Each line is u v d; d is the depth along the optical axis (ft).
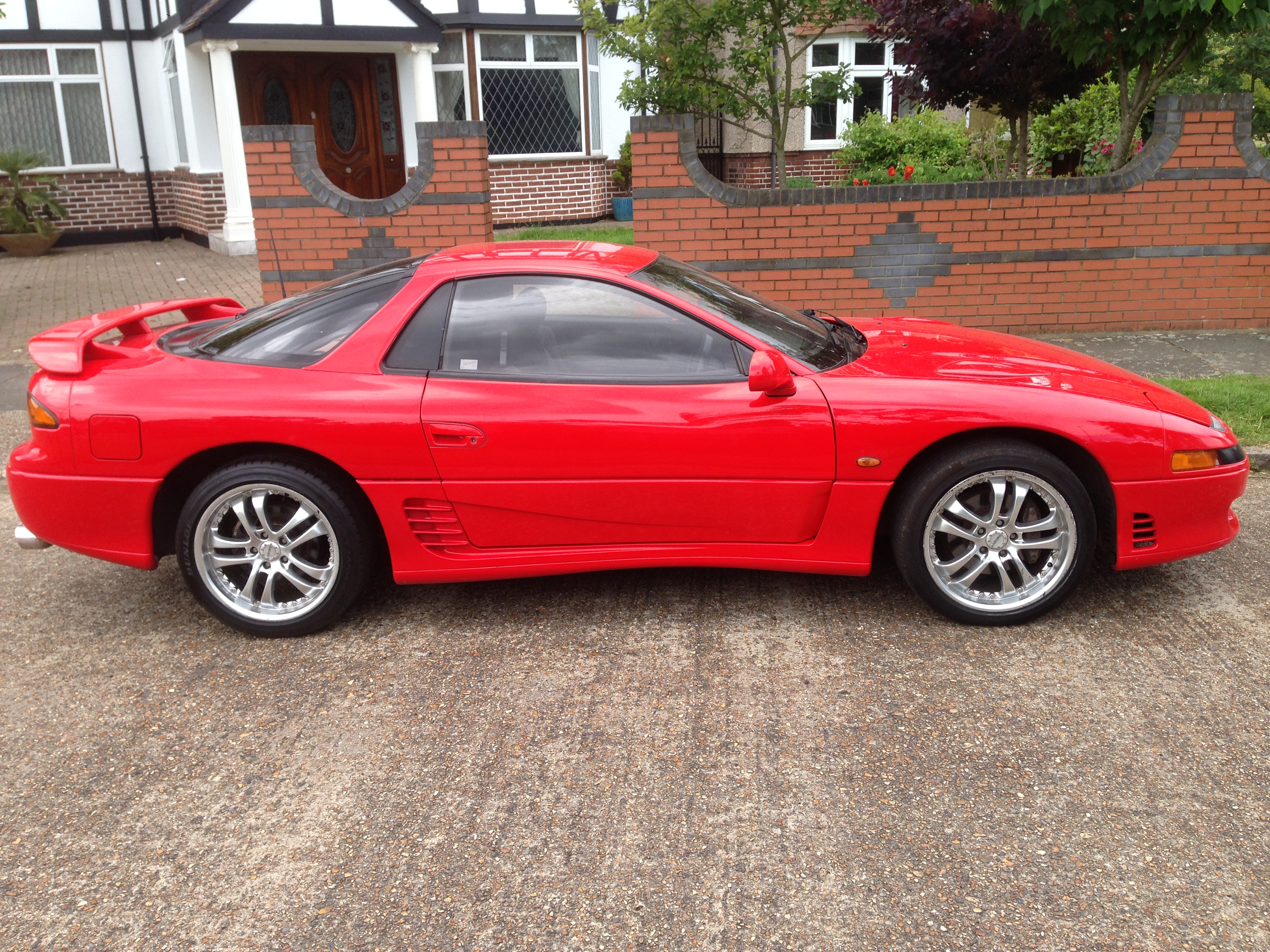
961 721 10.53
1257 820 8.88
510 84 53.11
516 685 11.57
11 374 27.32
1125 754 9.88
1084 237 26.81
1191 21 24.14
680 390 12.19
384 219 27.68
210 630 13.33
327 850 8.93
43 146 55.93
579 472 12.21
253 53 51.06
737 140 58.49
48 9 54.34
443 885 8.43
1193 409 12.59
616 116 57.77
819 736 10.33
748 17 32.35
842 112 57.36
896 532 12.39
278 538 12.62
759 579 14.20
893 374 12.37
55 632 13.44
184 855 8.93
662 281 12.98
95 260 50.42
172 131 56.18
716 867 8.52
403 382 12.34
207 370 12.61
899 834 8.85
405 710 11.13
